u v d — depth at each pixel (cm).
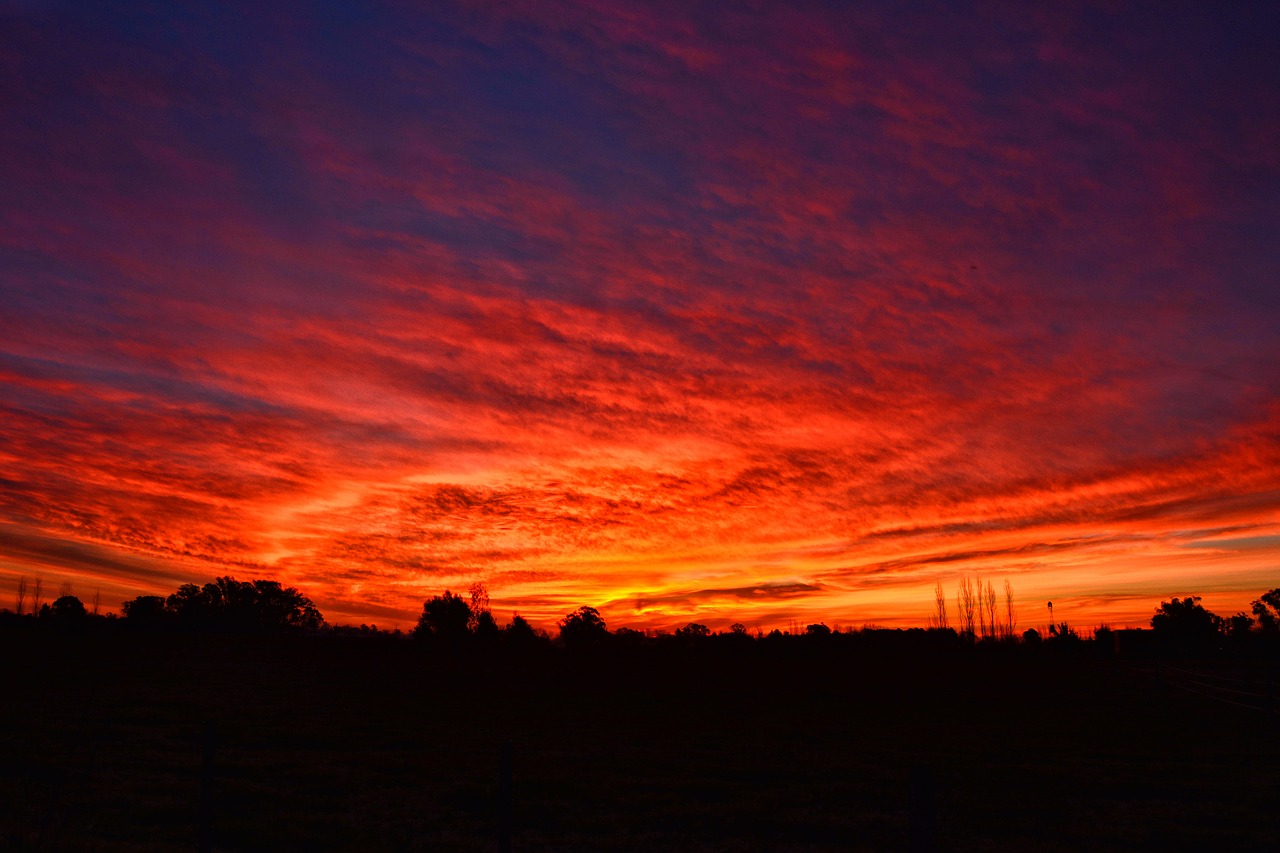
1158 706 4225
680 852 1405
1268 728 3266
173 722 3011
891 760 2438
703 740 2944
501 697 4656
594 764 2302
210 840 1185
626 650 7956
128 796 1672
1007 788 1972
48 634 7112
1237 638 10306
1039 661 7506
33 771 1917
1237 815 1695
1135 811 1728
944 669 6919
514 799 1802
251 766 2089
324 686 4938
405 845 1392
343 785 1891
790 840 1505
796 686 5547
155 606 9706
